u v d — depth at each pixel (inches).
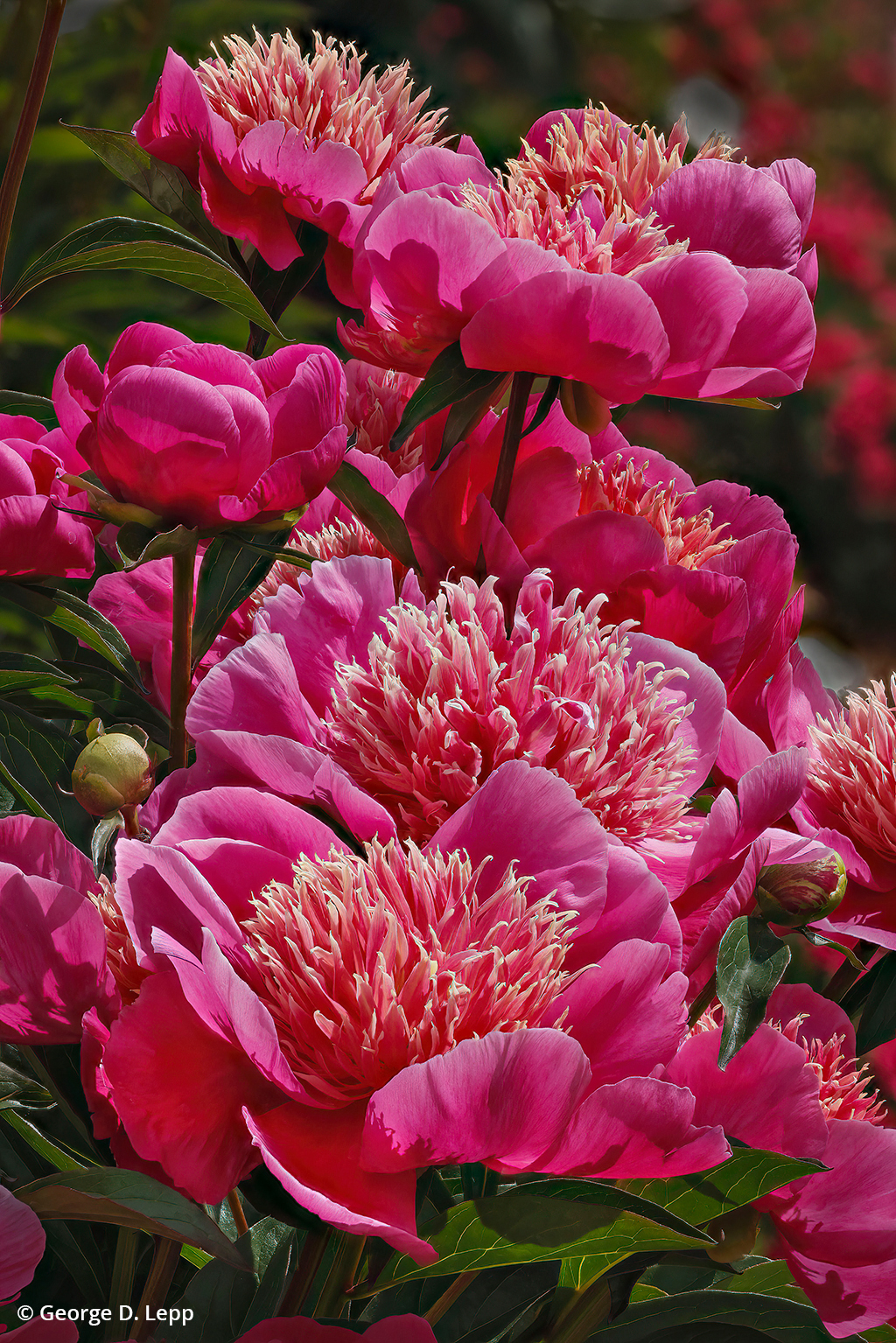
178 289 95.7
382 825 46.8
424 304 49.9
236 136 54.5
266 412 48.9
